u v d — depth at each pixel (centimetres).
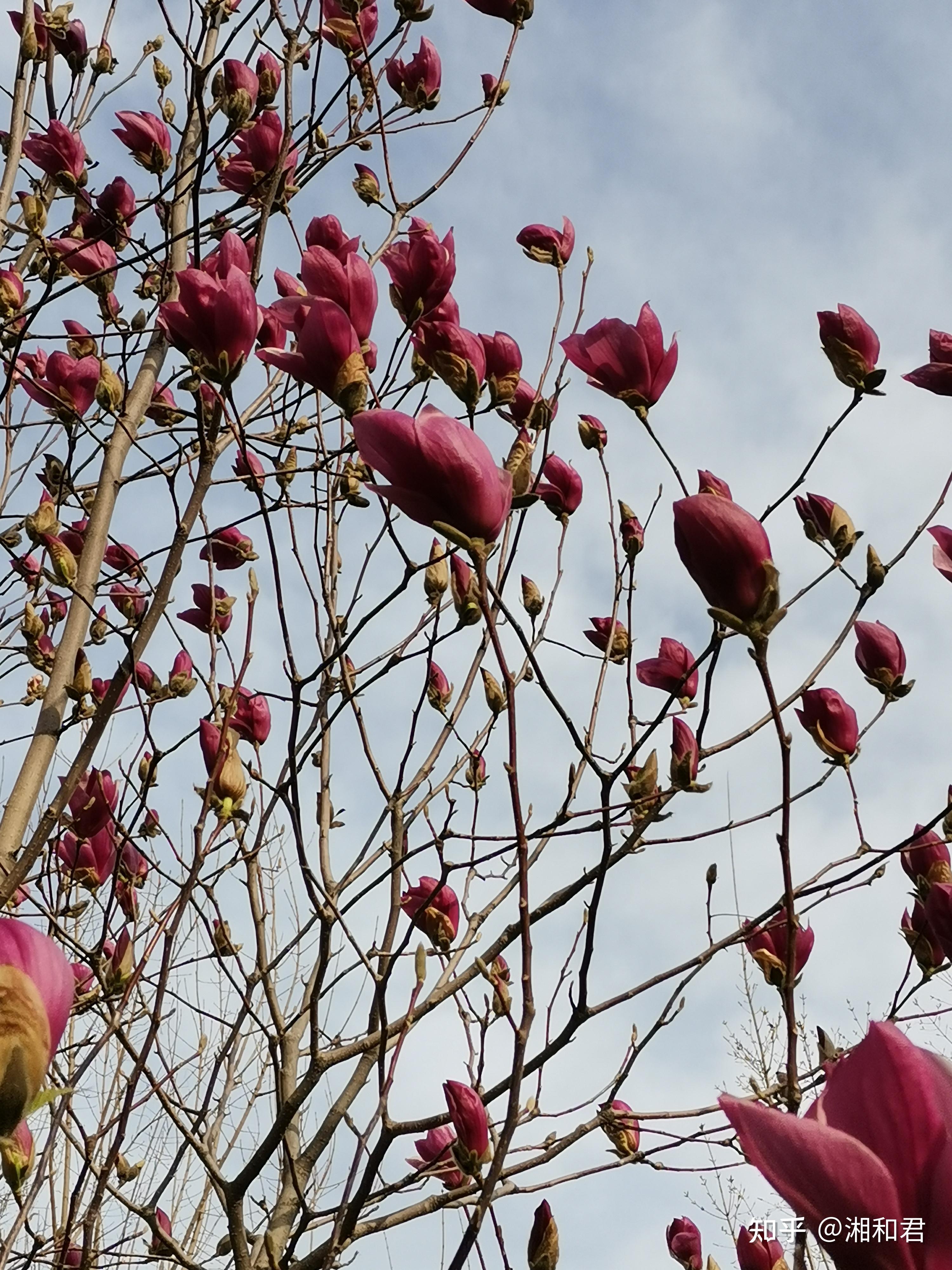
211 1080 193
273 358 167
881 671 193
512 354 197
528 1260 167
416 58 234
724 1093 88
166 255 238
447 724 207
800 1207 84
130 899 206
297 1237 179
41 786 206
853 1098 86
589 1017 178
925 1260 81
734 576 145
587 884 188
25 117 246
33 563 240
